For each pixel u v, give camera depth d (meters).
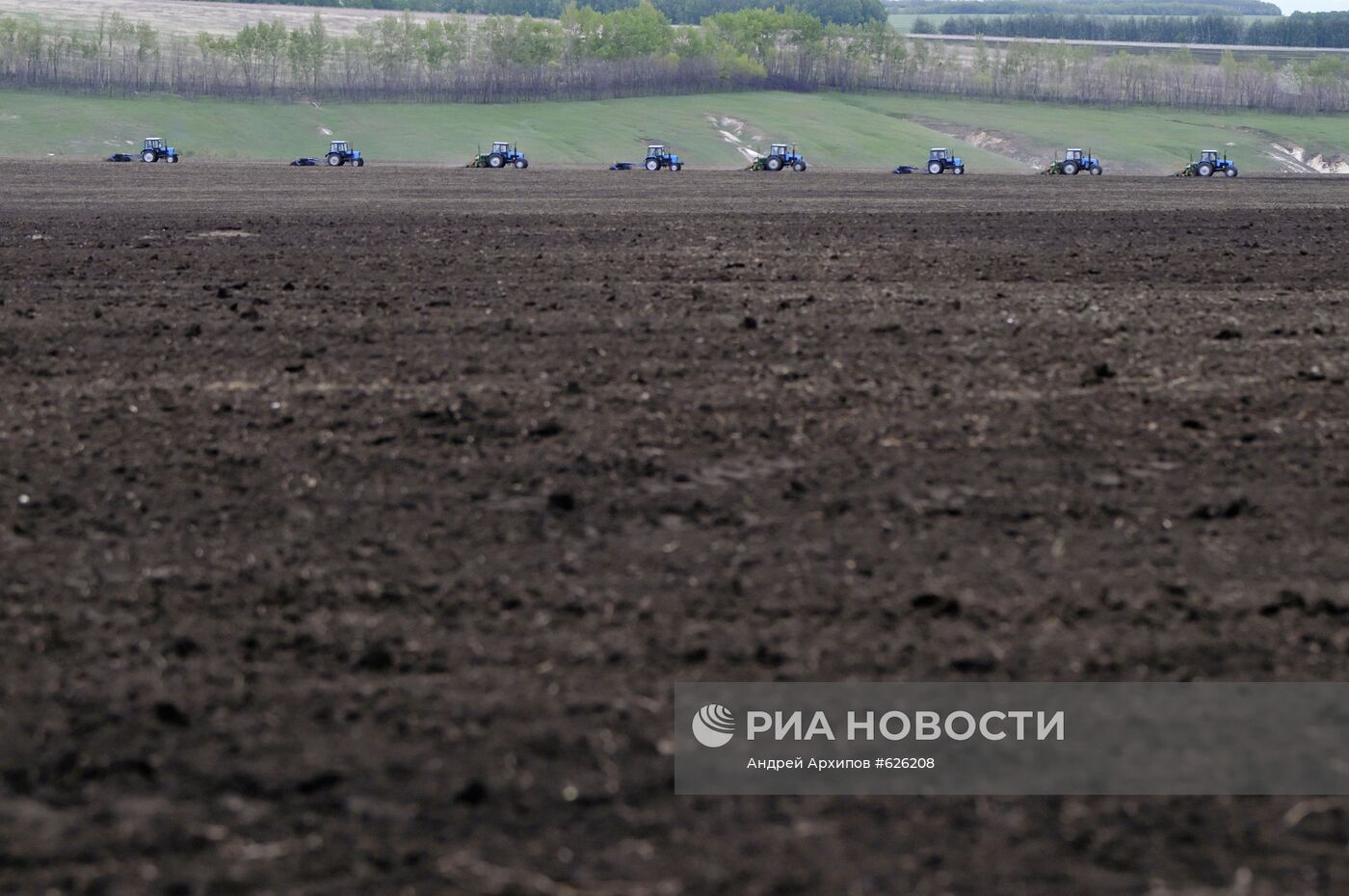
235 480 18.05
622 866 9.36
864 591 14.16
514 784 10.41
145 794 10.27
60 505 16.98
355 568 14.84
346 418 21.11
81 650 12.79
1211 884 9.16
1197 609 13.70
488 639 13.02
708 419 20.98
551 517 16.50
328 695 11.86
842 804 10.28
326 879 9.20
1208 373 24.33
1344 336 27.97
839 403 22.05
